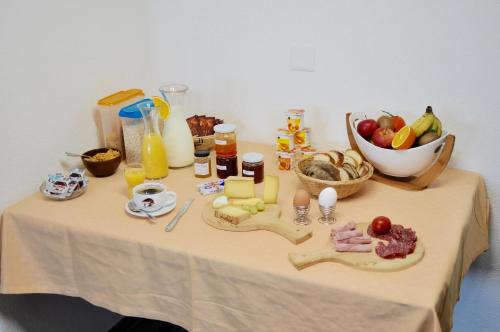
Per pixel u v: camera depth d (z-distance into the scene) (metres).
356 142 1.45
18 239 1.34
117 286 1.25
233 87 1.79
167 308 1.21
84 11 1.54
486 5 1.35
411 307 0.93
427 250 1.09
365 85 1.58
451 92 1.47
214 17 1.72
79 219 1.27
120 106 1.61
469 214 1.26
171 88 1.59
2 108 1.33
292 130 1.52
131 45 1.77
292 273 1.03
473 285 1.67
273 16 1.62
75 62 1.54
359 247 1.07
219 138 1.46
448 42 1.43
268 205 1.29
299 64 1.64
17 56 1.34
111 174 1.54
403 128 1.36
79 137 1.60
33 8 1.36
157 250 1.15
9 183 1.38
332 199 1.20
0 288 1.37
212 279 1.11
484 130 1.47
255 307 1.09
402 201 1.33
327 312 1.02
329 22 1.55
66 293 1.34
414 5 1.43
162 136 1.57
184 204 1.33
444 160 1.34
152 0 1.79
